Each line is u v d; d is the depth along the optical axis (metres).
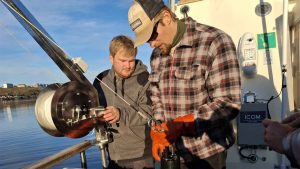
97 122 1.97
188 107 2.07
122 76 2.70
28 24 1.59
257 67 2.99
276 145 1.05
